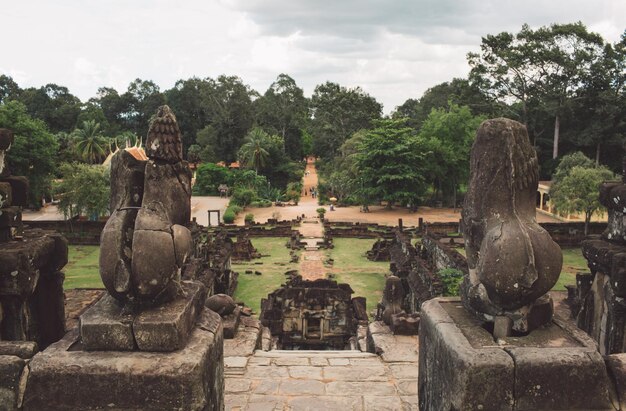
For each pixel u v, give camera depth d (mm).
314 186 83250
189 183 5238
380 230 46188
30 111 86312
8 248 6688
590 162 45750
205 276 20938
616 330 7473
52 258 7355
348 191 65688
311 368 8445
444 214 56219
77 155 64688
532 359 4387
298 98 98375
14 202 7375
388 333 9906
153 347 4617
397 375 8148
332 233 44000
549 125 62344
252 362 8695
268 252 38281
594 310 8375
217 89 88125
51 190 46625
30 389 4473
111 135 89188
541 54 55219
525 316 4871
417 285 21719
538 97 59344
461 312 5465
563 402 4398
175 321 4617
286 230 45031
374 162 57000
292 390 7617
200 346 4762
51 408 4480
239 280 30172
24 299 6707
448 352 4738
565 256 35344
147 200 4941
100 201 41250
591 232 40938
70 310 13391
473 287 5090
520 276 4672
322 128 89688
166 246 4758
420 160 57312
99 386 4453
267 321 17953
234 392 7562
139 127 99812
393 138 57094
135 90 101125
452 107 62938
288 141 93125
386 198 56062
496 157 5062
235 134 86812
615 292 7355
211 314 5527
